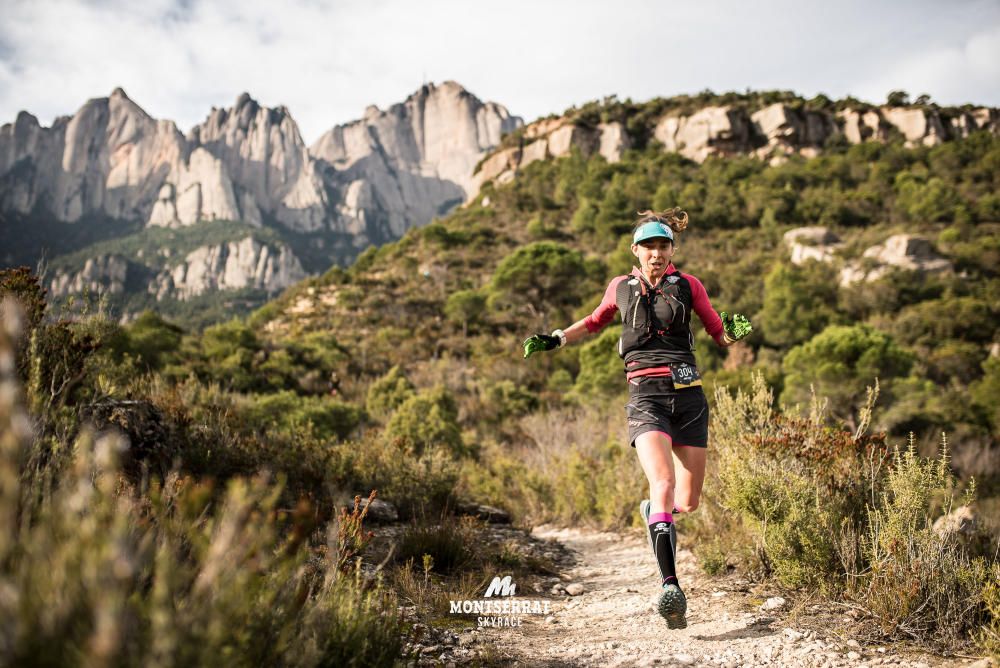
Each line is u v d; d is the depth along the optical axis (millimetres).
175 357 22562
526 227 97875
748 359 32375
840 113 132625
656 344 3061
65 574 1059
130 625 1129
